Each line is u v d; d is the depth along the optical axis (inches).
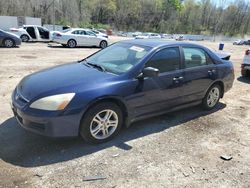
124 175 130.0
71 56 526.3
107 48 203.2
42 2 2388.0
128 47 188.4
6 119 182.2
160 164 140.9
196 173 135.5
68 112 139.3
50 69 179.2
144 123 189.3
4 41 613.9
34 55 506.0
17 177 123.6
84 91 144.2
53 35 727.7
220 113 221.0
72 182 122.6
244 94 284.7
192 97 201.8
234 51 984.3
